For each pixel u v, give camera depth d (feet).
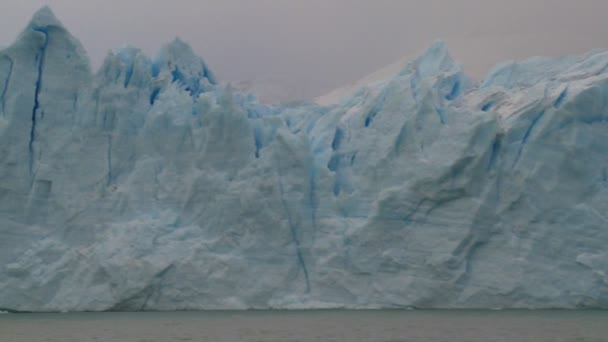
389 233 162.50
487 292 157.79
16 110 171.73
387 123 169.99
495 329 128.36
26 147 172.14
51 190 171.01
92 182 171.83
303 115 186.50
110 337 122.11
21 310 164.96
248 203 164.66
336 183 172.96
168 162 172.04
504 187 160.97
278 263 163.73
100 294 162.20
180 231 165.58
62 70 177.68
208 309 161.48
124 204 169.27
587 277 156.15
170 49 186.50
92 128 174.19
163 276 161.58
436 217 161.48
